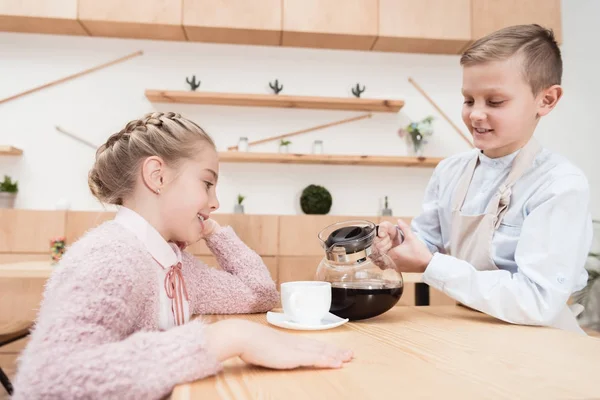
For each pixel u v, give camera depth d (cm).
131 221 76
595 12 358
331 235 88
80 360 47
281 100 324
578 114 355
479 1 325
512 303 83
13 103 324
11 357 272
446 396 41
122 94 331
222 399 41
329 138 346
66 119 326
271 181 338
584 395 41
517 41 95
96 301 54
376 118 350
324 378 47
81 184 324
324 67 347
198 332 52
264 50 343
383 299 83
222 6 308
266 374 50
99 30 318
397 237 106
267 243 296
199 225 84
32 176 321
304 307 77
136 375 47
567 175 97
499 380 46
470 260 110
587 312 295
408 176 350
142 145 79
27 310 277
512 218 104
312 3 315
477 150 121
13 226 282
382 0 321
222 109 339
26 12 296
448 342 65
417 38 322
